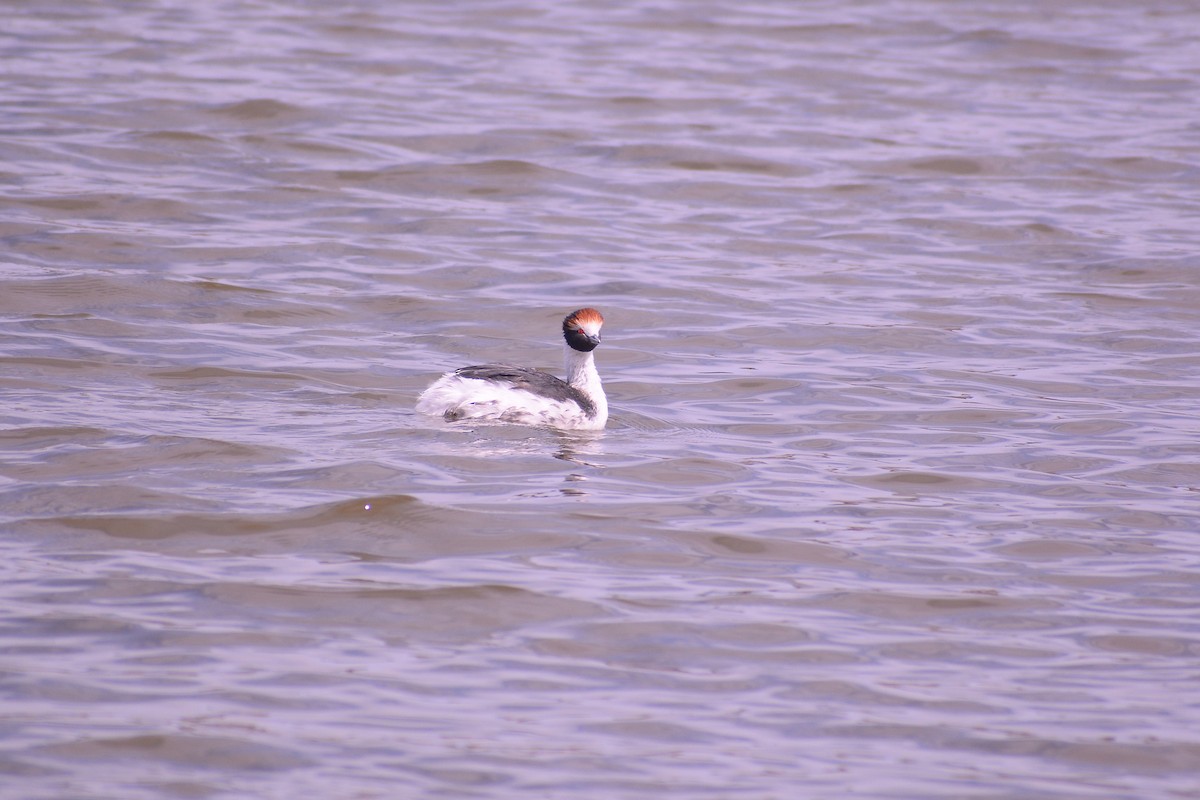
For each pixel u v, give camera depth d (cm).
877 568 1302
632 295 2242
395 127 3086
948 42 3956
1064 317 2197
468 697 1051
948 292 2309
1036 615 1216
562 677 1087
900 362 1978
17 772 922
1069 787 953
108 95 3159
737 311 2189
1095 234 2627
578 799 919
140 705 1014
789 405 1792
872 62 3750
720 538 1354
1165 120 3338
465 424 1634
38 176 2650
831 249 2530
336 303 2144
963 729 1029
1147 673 1119
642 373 1909
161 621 1145
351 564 1270
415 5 4125
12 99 3086
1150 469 1579
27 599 1173
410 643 1131
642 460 1562
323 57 3581
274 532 1324
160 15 3881
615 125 3191
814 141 3145
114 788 910
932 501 1471
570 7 4169
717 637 1159
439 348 1980
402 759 959
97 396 1695
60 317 2008
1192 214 2745
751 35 3950
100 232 2391
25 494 1384
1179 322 2180
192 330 1991
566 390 1673
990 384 1889
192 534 1314
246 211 2575
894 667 1120
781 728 1023
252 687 1048
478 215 2628
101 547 1280
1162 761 990
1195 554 1348
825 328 2117
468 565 1275
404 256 2391
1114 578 1293
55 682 1040
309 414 1666
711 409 1770
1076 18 4222
